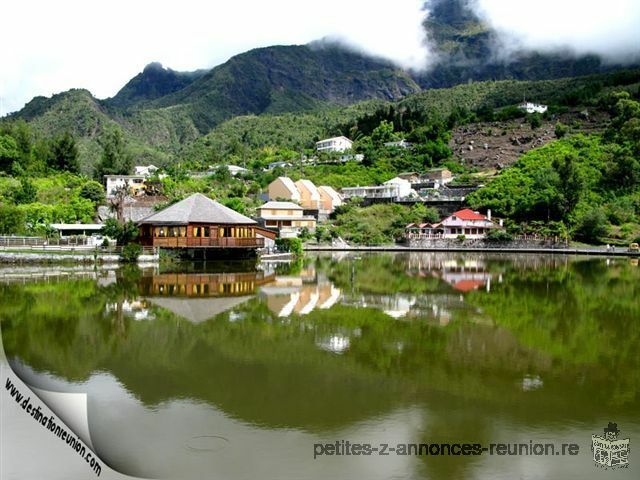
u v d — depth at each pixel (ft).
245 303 109.60
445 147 537.65
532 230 332.60
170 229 202.39
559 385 61.46
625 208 351.87
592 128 513.04
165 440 46.42
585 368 68.08
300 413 52.49
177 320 91.97
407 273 174.70
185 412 52.26
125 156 492.54
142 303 108.58
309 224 345.72
